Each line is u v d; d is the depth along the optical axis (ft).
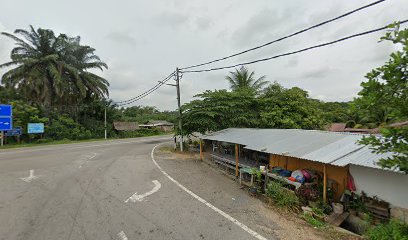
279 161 29.89
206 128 52.39
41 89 85.30
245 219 17.70
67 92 93.09
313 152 20.85
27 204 19.85
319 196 20.44
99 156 47.01
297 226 16.83
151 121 172.35
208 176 31.40
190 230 15.75
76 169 34.04
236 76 74.13
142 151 56.08
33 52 87.25
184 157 47.73
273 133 32.94
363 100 8.58
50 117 93.86
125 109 202.69
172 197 22.30
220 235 15.16
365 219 17.99
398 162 8.64
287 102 56.34
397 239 9.25
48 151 54.60
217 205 20.49
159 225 16.40
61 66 87.56
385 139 8.99
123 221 16.90
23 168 34.65
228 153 42.78
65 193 22.89
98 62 102.06
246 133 36.94
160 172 32.99
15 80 81.97
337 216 18.81
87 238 14.47
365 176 19.85
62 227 15.83
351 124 66.69
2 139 70.08
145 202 20.80
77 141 86.69
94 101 111.45
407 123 8.62
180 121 55.42
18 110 81.20
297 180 23.13
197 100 52.60
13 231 15.19
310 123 56.13
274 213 19.11
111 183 26.68
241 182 27.53
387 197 18.24
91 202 20.53
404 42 7.87
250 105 57.00
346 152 19.07
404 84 7.91
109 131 111.55
